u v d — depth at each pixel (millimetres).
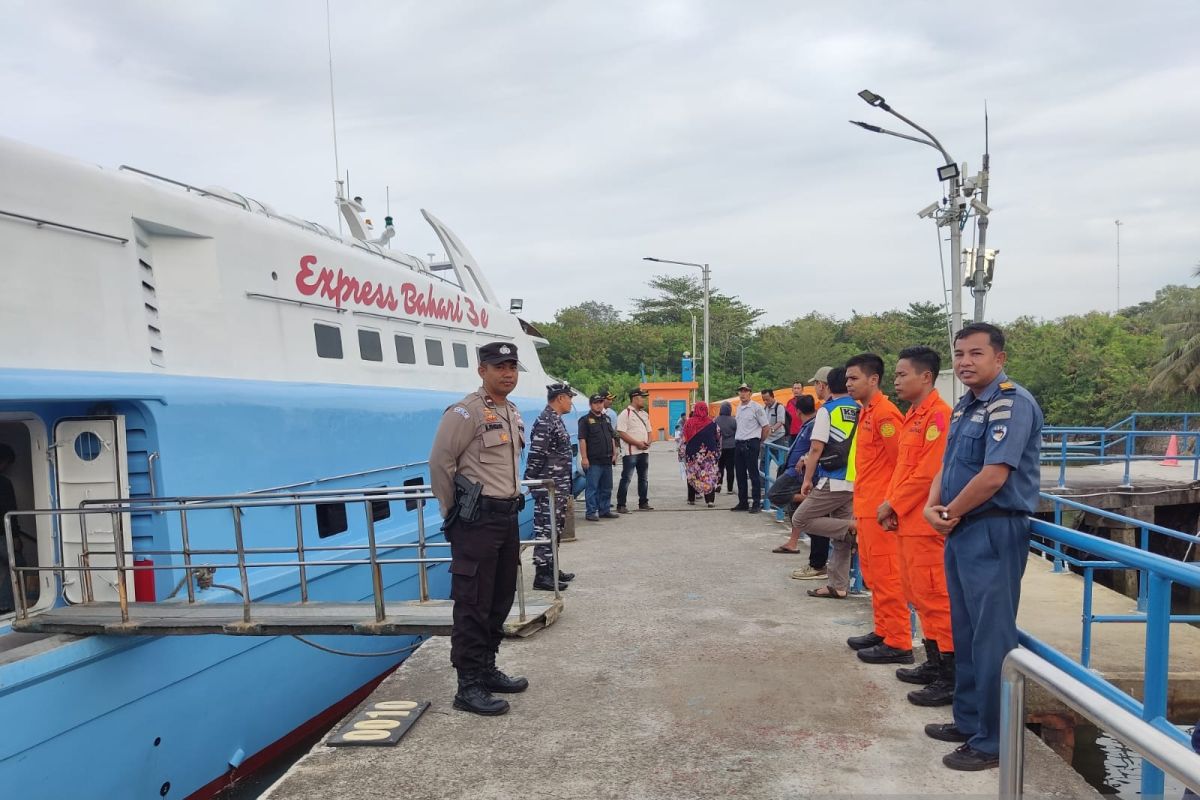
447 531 4160
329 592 6020
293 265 6348
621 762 3586
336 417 6199
